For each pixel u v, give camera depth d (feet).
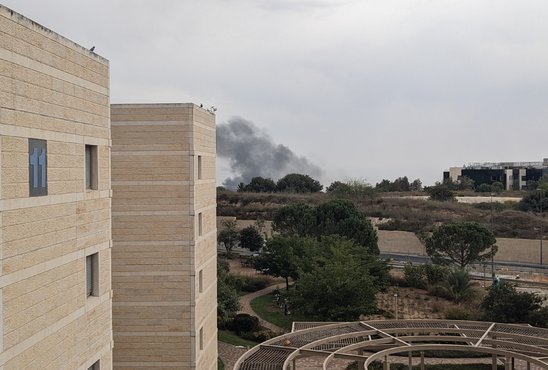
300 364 100.99
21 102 34.22
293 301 122.21
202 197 77.51
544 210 254.06
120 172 71.51
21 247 34.14
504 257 209.26
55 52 38.24
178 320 71.67
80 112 42.06
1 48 32.14
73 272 40.86
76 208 41.37
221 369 99.81
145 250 71.61
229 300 125.49
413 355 105.70
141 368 71.56
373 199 285.23
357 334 85.05
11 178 33.12
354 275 122.83
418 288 160.56
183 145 71.46
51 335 37.63
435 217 242.17
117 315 71.56
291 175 377.30
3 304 32.32
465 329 88.43
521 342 83.51
